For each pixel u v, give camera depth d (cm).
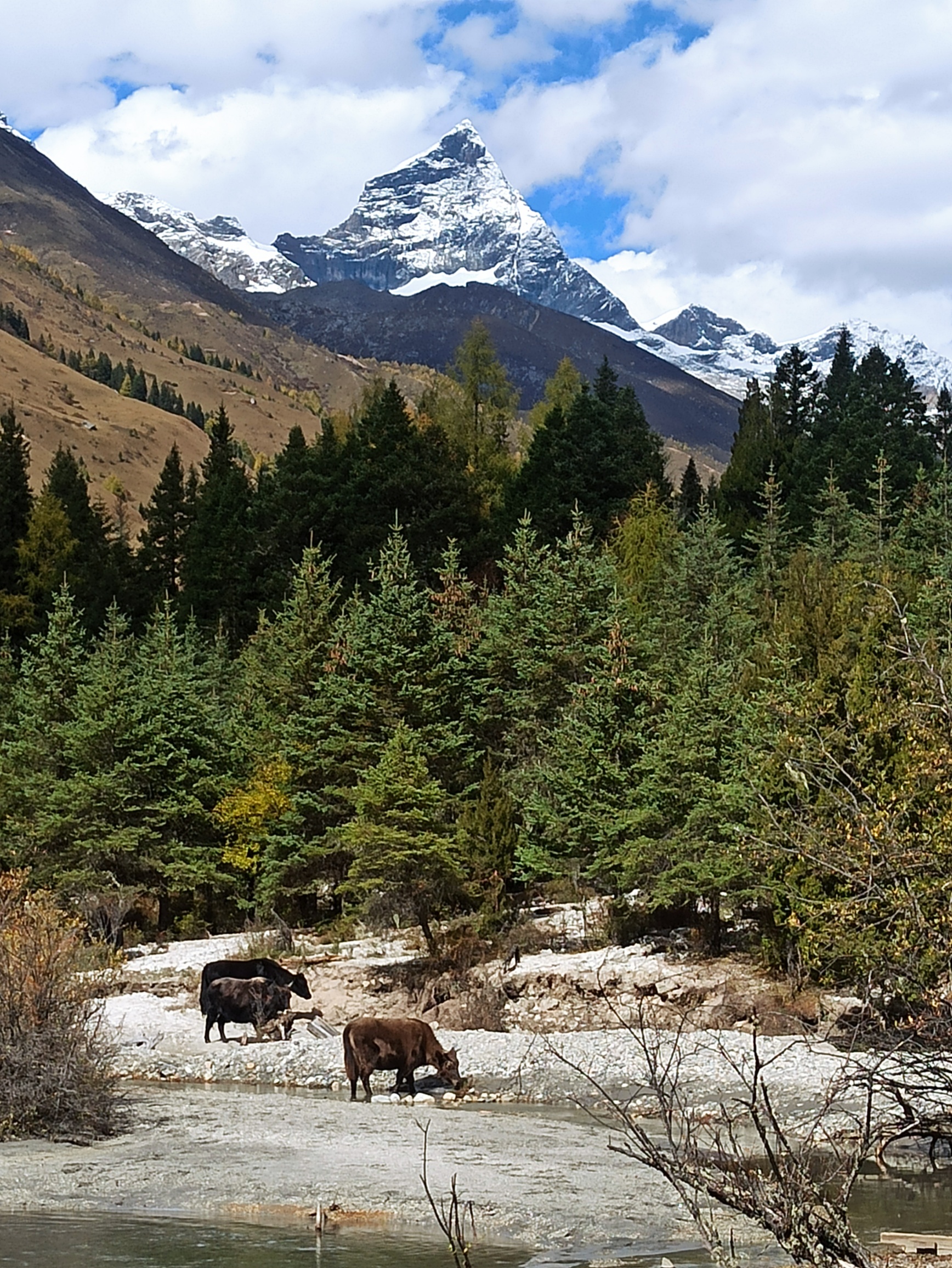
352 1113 2450
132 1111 2422
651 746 4188
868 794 1423
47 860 5081
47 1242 1562
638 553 8131
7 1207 1750
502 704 5519
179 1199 1792
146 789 5278
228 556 9575
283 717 5922
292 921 5272
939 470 9362
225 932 5431
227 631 9231
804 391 16200
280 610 8900
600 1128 2295
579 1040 3186
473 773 5156
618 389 12281
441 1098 2652
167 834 5309
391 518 9125
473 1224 1547
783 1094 2503
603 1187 1856
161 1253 1512
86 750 5234
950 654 1627
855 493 9519
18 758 5538
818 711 1778
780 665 3709
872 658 3459
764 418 12231
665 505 9325
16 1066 2180
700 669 4178
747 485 10362
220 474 12006
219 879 5153
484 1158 2050
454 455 10562
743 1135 2064
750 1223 1686
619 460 9769
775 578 7644
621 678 4553
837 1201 1141
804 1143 1290
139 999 3778
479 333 12512
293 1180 1884
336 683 5328
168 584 11294
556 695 5359
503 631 5709
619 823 4047
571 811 4306
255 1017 3306
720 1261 1061
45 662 5922
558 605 5491
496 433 12494
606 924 4294
